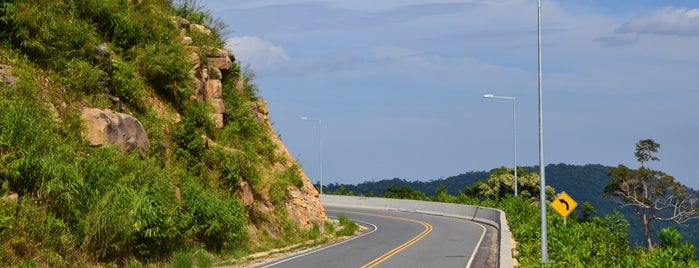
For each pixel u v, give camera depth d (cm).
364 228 4275
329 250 2706
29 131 1662
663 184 7994
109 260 1725
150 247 1897
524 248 2236
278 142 3584
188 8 3231
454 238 3466
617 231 3341
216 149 2667
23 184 1605
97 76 2141
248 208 2698
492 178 8756
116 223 1705
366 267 2116
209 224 2212
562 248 2119
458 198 6769
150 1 2858
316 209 3538
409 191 8038
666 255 1653
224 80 3178
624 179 8150
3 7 1998
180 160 2434
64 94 1994
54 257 1535
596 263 2025
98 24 2494
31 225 1527
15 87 1811
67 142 1816
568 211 2552
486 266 2234
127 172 1920
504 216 4219
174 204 2012
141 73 2541
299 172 3612
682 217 7919
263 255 2423
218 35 3325
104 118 1980
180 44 2775
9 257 1438
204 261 2002
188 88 2670
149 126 2336
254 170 2859
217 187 2558
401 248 2841
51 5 2197
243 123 3148
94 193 1730
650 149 8075
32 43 2009
